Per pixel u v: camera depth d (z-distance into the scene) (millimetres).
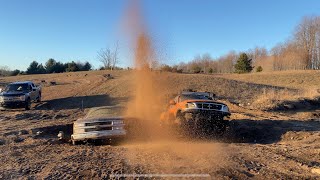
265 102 21516
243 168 6121
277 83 47625
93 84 35469
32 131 11680
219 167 6148
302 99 22547
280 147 8328
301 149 7945
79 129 9586
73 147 8898
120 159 6996
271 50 92250
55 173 5871
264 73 62156
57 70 77000
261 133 11258
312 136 9922
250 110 19422
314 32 83375
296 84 45906
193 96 12516
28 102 22266
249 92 28828
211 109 10977
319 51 84062
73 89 33469
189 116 11047
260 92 29156
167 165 6344
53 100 27094
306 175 5691
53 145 9289
